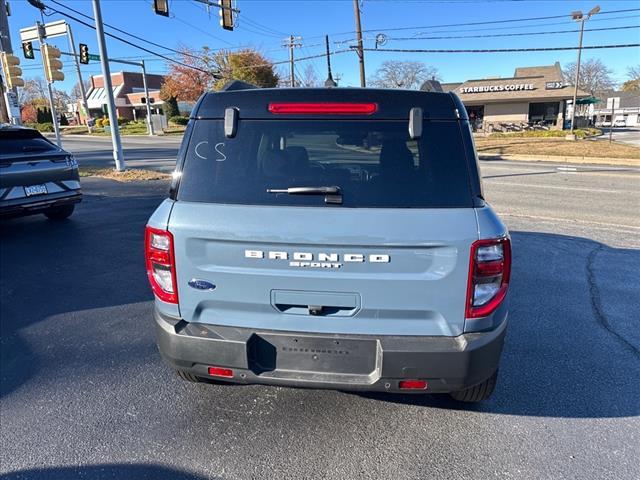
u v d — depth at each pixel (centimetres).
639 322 418
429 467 244
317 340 240
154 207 931
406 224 225
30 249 645
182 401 301
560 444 261
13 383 322
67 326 411
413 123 239
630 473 238
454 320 234
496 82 4228
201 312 251
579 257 607
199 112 256
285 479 236
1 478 235
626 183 1286
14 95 1261
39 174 721
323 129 244
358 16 2666
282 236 230
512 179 1389
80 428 274
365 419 283
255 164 245
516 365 345
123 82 6906
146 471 241
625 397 306
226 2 1934
